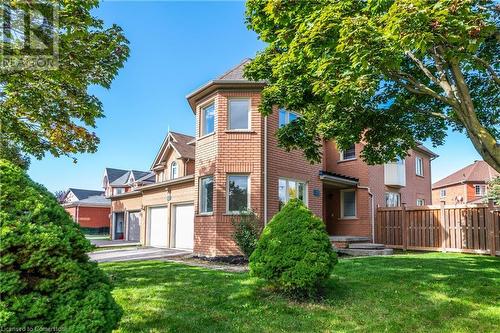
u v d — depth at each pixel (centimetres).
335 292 647
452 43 524
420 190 2222
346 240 1469
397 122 970
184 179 1656
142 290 661
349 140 989
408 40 473
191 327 479
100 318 303
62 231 316
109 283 347
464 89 669
